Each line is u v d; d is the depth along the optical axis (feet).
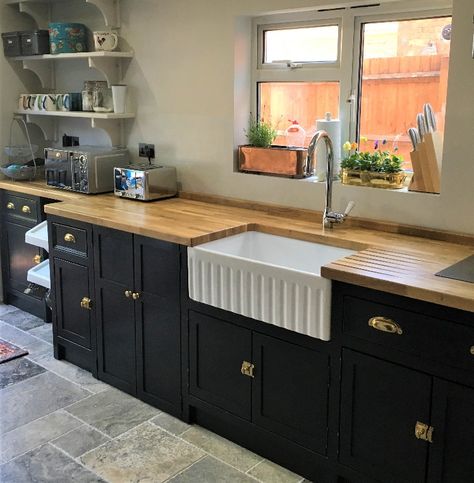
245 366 8.52
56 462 8.52
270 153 10.50
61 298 11.34
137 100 12.48
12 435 9.16
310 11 10.05
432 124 8.84
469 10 7.89
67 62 14.02
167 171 11.69
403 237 8.80
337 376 7.55
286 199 10.40
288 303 7.78
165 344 9.59
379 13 9.37
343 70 9.93
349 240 8.61
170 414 9.80
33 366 11.43
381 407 7.21
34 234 12.28
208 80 11.14
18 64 14.19
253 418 8.61
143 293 9.72
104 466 8.44
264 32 10.87
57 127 14.74
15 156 14.06
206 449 8.87
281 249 9.46
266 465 8.51
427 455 6.89
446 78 8.98
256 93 11.13
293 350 7.95
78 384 10.77
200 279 8.74
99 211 10.55
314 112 10.52
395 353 6.95
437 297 6.34
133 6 12.07
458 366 6.45
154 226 9.41
